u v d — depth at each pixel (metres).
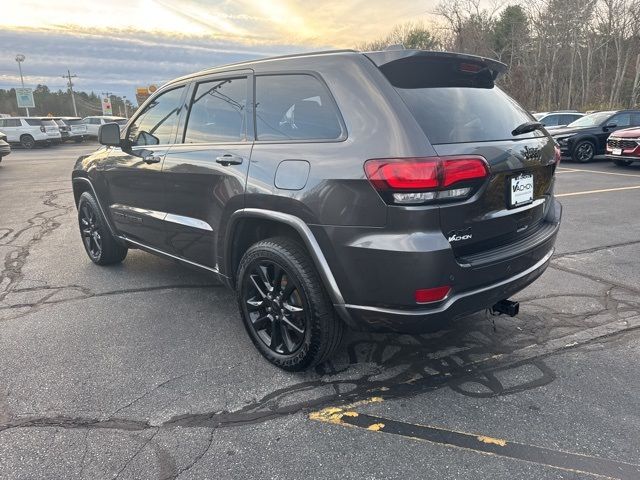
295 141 2.70
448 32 42.44
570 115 17.66
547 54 38.94
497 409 2.53
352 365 2.99
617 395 2.63
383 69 2.51
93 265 5.02
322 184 2.44
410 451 2.23
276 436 2.34
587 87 37.72
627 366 2.91
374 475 2.08
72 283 4.46
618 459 2.16
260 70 3.01
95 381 2.82
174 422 2.45
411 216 2.21
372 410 2.54
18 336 3.39
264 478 2.08
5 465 2.15
